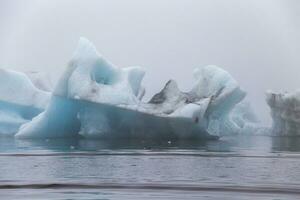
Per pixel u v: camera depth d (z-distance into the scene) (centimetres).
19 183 10231
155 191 9356
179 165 13775
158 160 15250
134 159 15538
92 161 14862
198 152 18100
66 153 17412
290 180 10700
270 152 18550
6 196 8875
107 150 18650
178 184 10100
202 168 13038
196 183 10256
